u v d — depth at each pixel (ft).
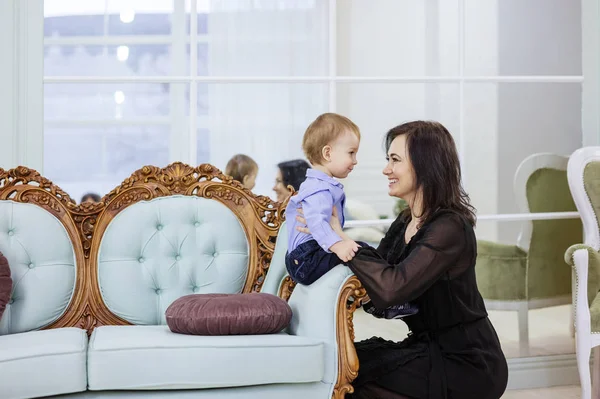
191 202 10.53
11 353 7.89
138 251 10.23
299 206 9.00
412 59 16.33
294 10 19.93
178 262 10.33
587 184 12.03
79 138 19.24
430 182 8.48
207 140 19.58
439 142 8.59
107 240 10.19
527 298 13.62
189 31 19.40
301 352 8.34
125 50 19.21
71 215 10.28
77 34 19.06
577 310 10.66
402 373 8.27
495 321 13.47
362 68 16.83
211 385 8.18
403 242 9.02
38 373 7.88
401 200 16.31
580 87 14.21
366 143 17.11
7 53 11.78
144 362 8.10
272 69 19.92
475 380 8.20
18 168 10.23
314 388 8.48
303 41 19.97
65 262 10.02
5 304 9.24
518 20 14.65
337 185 9.00
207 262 10.36
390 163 8.82
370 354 8.58
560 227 14.03
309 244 8.87
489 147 14.24
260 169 19.90
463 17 14.79
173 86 19.44
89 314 10.13
